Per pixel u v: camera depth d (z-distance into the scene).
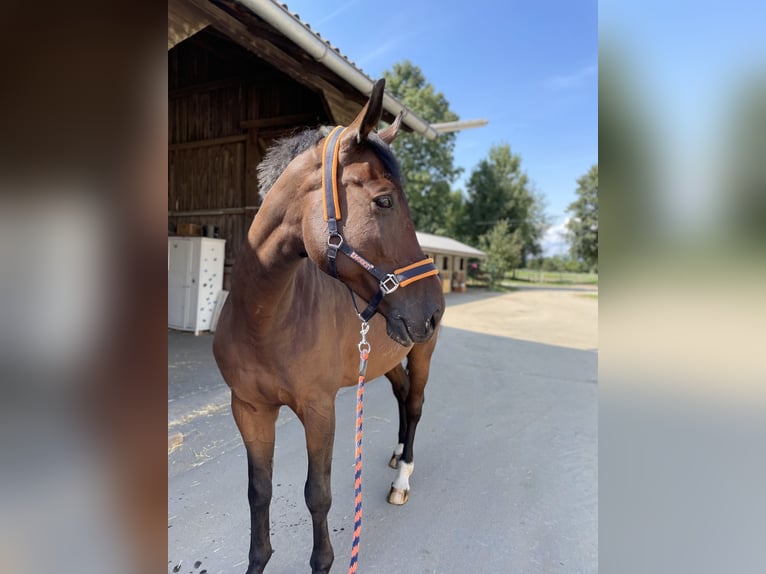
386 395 4.11
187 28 2.79
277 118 5.66
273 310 1.34
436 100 28.09
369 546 1.89
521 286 29.48
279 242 1.28
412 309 1.17
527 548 1.91
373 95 1.11
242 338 1.42
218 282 6.18
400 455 2.62
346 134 1.20
